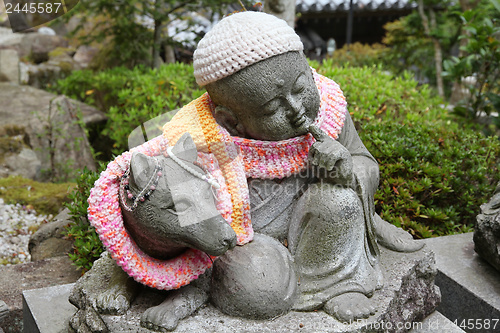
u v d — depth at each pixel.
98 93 7.26
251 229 2.24
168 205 1.88
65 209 4.13
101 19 9.55
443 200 3.96
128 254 2.02
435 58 9.60
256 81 1.97
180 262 2.12
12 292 3.15
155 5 6.71
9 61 8.36
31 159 5.72
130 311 2.15
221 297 2.11
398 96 4.87
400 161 3.83
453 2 9.43
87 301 2.23
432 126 4.45
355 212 2.20
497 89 6.31
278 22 2.02
